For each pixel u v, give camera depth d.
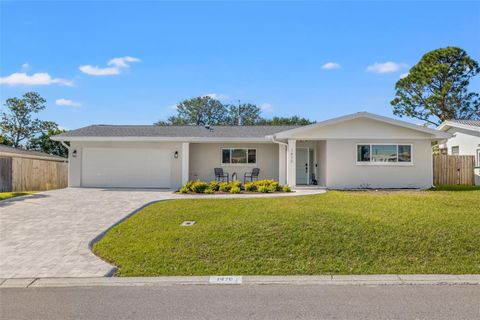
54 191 17.41
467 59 32.38
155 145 19.88
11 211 12.05
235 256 7.26
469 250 7.34
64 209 12.30
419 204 11.44
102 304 5.16
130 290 5.78
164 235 8.57
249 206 11.70
